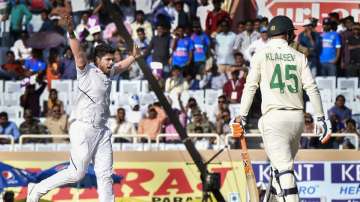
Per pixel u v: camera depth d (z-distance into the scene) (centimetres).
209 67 5397
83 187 3816
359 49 5412
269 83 2722
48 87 5381
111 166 2841
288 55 2736
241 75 5231
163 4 5750
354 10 5638
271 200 2752
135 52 3000
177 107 5138
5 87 5412
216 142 4631
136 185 4175
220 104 4875
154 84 3316
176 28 5412
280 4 5666
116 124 4828
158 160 4191
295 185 2689
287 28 2762
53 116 4947
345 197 4278
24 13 5816
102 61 2842
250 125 4506
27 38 5650
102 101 2819
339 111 5025
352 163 4281
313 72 5372
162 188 4184
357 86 5344
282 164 2698
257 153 4197
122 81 5294
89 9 5653
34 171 4144
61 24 5634
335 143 4691
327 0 5634
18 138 4850
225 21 5506
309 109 5062
